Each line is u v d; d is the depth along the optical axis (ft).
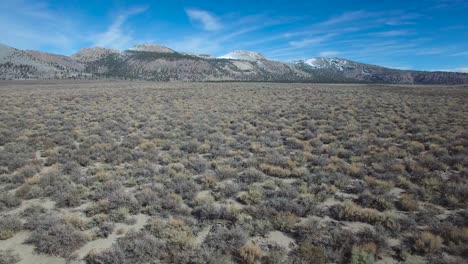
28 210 29.04
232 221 27.35
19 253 22.58
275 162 44.50
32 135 61.82
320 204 30.96
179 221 25.95
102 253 21.83
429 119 78.48
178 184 34.96
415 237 23.57
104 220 27.32
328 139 60.03
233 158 47.37
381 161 44.55
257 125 75.41
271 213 28.25
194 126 72.59
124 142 55.57
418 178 37.52
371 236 23.75
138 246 22.35
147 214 28.96
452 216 27.50
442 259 20.71
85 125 73.77
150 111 98.07
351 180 37.93
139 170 39.83
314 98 145.07
